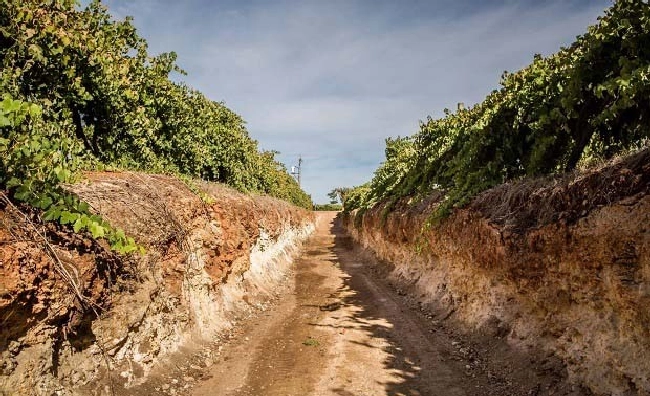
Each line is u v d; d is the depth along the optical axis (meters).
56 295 4.88
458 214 10.67
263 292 14.16
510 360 7.41
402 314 11.70
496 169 10.55
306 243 35.25
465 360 8.12
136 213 7.19
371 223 24.50
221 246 11.05
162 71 11.25
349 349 8.98
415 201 15.85
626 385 5.12
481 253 9.04
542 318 7.16
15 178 4.67
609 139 7.80
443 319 10.78
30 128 5.39
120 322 6.29
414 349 8.91
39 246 4.64
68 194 5.28
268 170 27.53
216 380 7.46
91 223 5.13
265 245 17.77
